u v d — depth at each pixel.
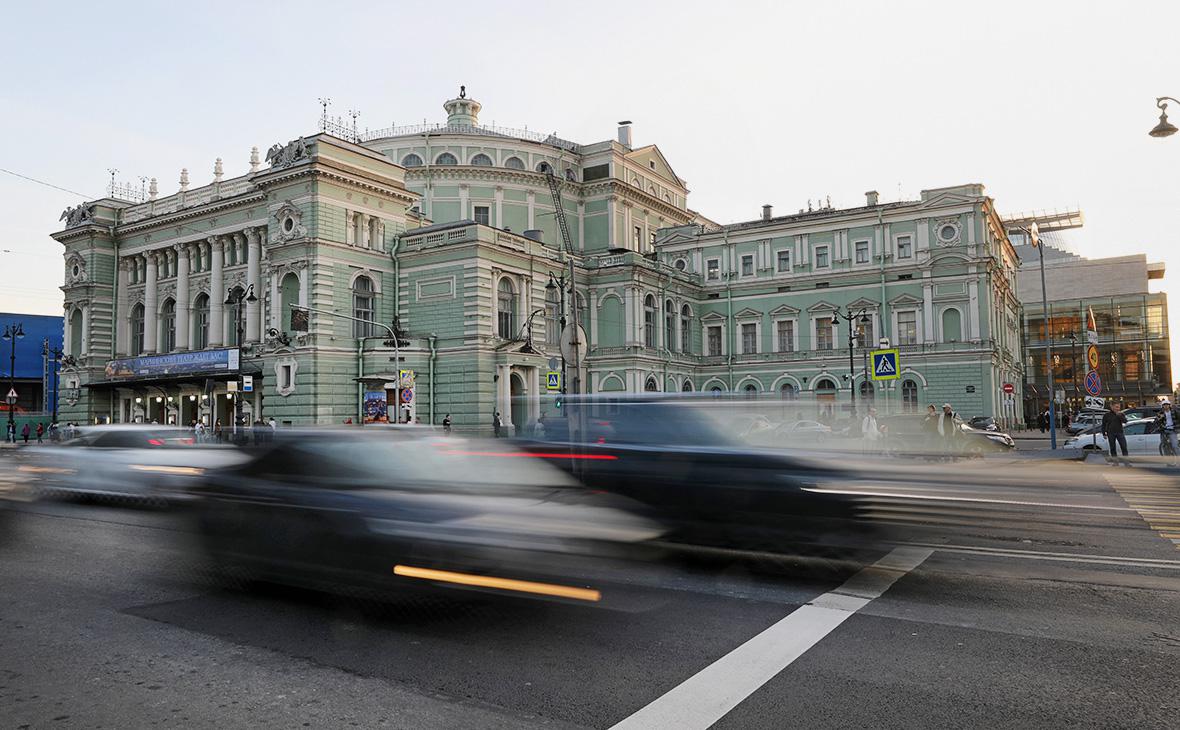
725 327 60.75
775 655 5.93
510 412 45.12
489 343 44.31
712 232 61.75
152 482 14.34
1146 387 88.50
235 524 9.05
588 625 6.77
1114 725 4.65
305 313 41.56
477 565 7.98
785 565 8.98
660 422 9.74
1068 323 93.38
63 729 4.75
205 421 47.88
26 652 6.22
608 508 8.80
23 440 58.78
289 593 8.05
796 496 9.15
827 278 56.84
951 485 14.98
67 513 14.20
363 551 8.08
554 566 8.31
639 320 53.50
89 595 8.03
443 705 5.06
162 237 52.16
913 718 4.76
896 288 54.50
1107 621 6.77
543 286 49.53
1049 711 4.86
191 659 6.03
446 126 67.31
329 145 43.03
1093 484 16.52
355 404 43.34
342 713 4.95
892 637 6.35
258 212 46.78
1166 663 5.71
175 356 47.44
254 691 5.35
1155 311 89.81
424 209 60.81
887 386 53.56
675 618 6.95
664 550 9.09
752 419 10.45
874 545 9.35
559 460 8.95
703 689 5.26
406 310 46.44
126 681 5.57
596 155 65.06
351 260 44.00
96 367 53.59
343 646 6.30
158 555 10.09
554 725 4.72
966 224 52.16
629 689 5.29
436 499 8.01
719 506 9.11
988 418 45.72
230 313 48.41
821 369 56.16
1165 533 10.80
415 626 6.82
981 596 7.62
